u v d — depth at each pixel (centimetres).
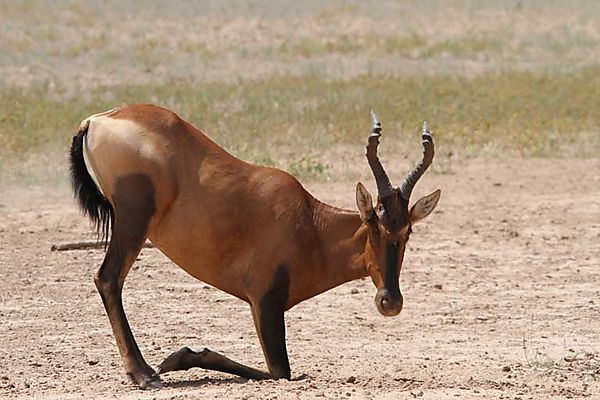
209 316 3822
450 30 12400
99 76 10038
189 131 2919
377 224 2828
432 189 5881
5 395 2855
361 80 9562
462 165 6500
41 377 3062
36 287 4138
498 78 9800
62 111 7838
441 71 10481
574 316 3866
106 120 2884
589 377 3033
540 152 6844
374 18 12862
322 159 6581
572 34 12144
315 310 3938
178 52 11112
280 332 2911
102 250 4694
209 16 12669
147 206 2852
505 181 6103
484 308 3969
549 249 4838
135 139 2855
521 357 3319
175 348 3419
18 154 6388
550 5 13438
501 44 11569
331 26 12519
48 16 12338
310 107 8044
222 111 8025
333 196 5588
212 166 2906
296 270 2908
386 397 2719
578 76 10031
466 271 4478
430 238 4997
